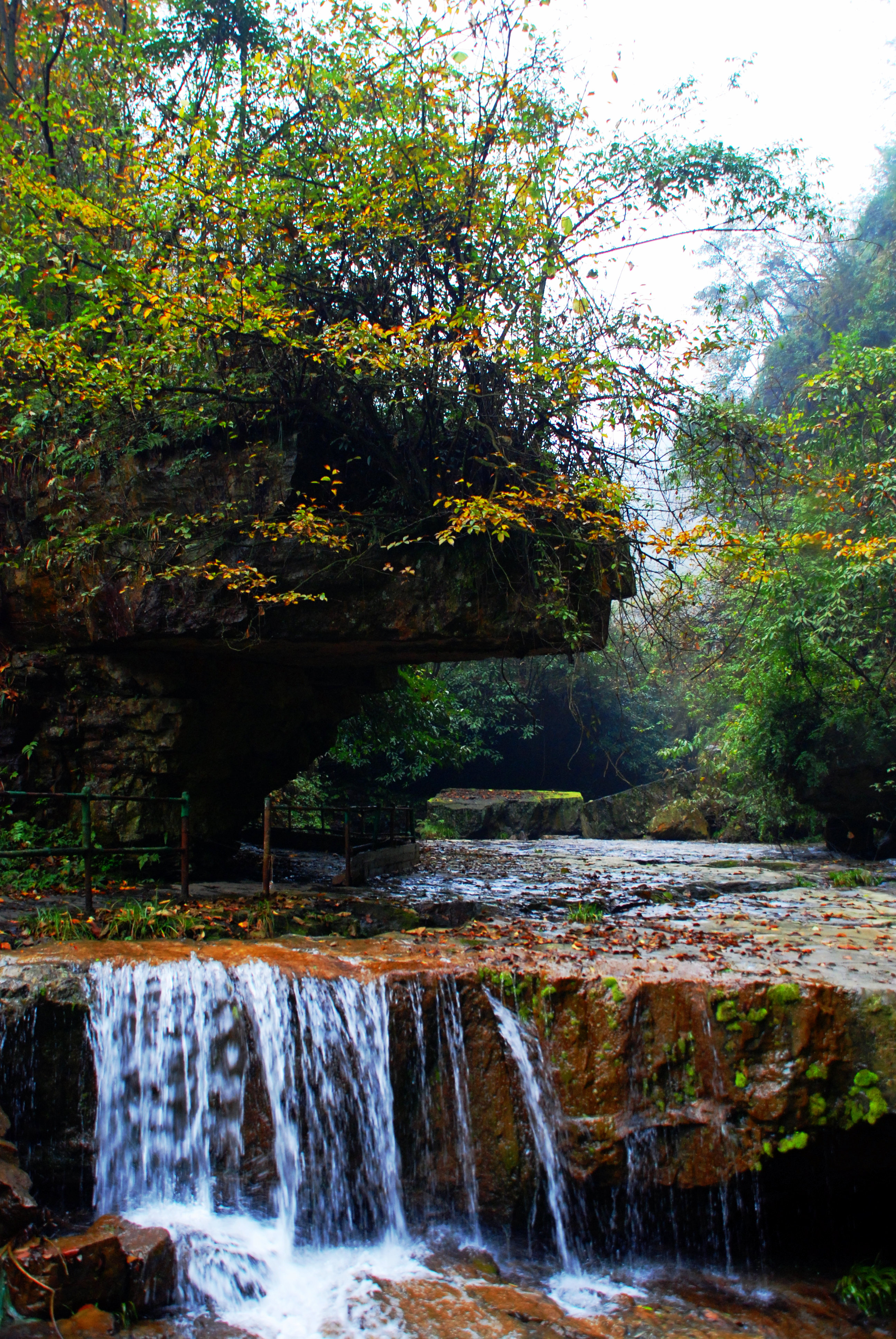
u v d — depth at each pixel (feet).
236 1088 17.95
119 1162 17.42
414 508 25.76
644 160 26.08
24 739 28.99
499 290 25.34
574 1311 15.81
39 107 27.04
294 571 25.35
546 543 25.54
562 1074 17.83
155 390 24.76
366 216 23.99
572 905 30.55
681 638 34.06
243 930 22.89
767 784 53.26
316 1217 17.95
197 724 28.73
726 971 18.66
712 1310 16.15
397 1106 18.43
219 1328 14.40
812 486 34.45
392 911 27.07
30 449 27.84
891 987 17.58
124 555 26.20
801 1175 18.22
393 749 64.18
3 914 22.63
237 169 24.44
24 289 29.12
